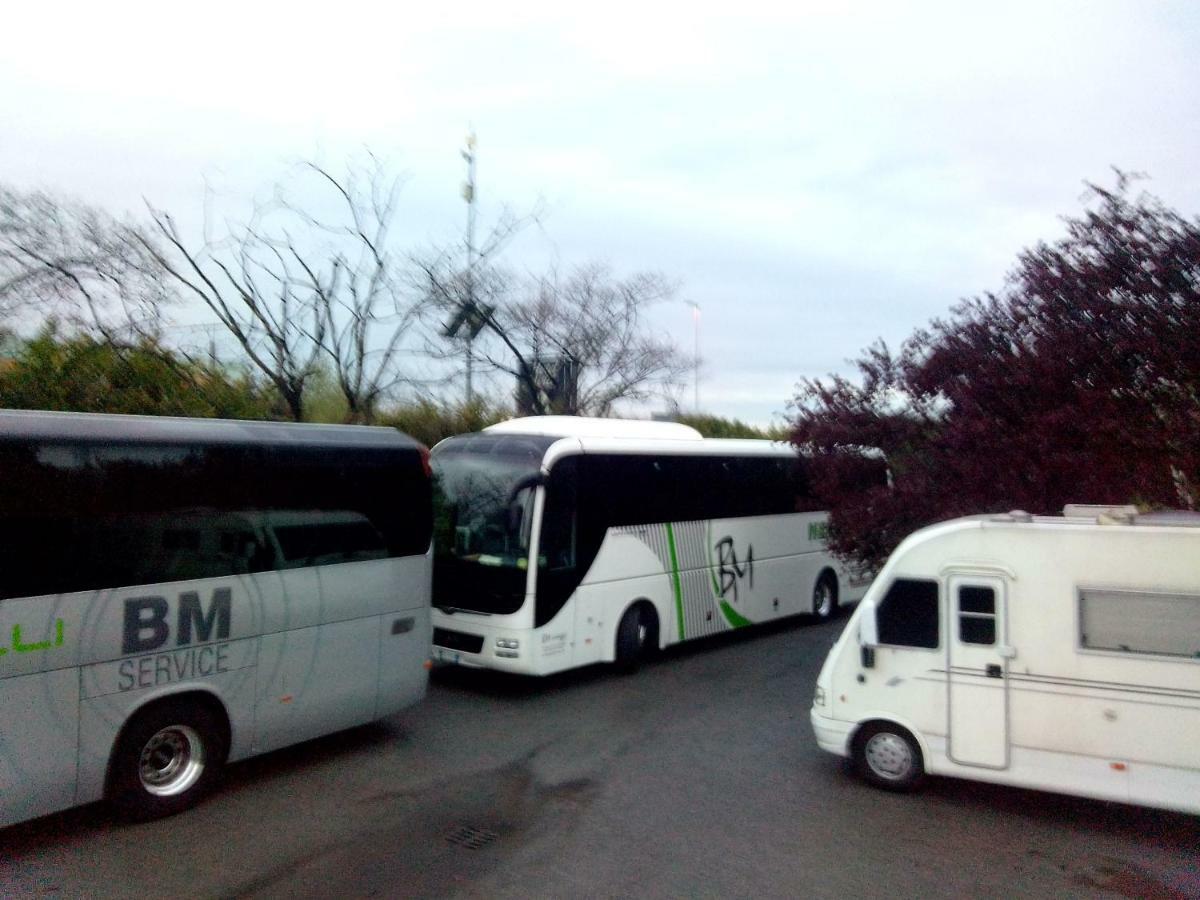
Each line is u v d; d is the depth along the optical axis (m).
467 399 20.34
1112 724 7.02
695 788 7.91
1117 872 6.42
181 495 7.02
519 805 7.40
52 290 15.66
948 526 7.71
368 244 18.31
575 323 24.50
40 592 6.15
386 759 8.54
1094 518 7.65
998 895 6.01
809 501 12.91
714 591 13.85
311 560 7.97
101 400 13.23
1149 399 9.41
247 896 5.70
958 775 7.52
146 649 6.74
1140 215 9.69
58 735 6.23
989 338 10.54
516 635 10.80
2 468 6.00
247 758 8.01
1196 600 6.86
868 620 7.74
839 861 6.47
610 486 12.08
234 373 16.70
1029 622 7.30
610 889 5.89
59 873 6.02
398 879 5.97
